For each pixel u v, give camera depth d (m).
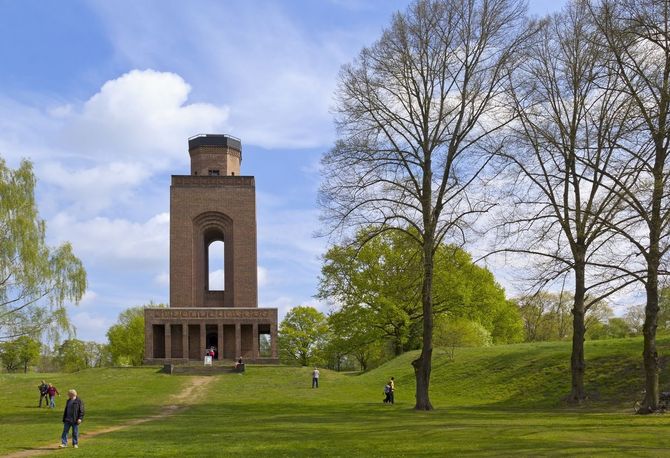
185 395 50.12
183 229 75.75
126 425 31.52
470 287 66.62
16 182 43.50
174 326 73.31
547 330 81.69
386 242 67.62
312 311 114.12
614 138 27.77
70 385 55.94
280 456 18.98
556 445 19.61
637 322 84.44
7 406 45.28
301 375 60.56
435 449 19.66
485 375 51.12
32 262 41.62
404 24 34.91
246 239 76.00
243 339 73.81
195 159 79.56
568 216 32.53
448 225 33.91
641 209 26.67
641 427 23.94
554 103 33.66
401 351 69.62
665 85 26.42
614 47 27.00
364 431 25.28
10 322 41.34
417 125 34.94
